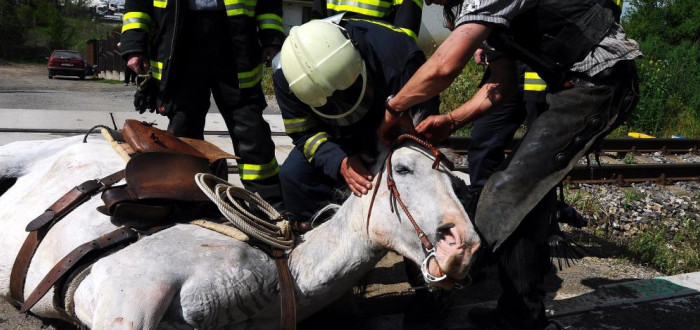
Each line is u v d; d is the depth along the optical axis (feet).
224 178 11.73
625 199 24.61
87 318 8.80
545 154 9.36
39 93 51.47
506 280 10.14
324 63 8.86
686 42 83.56
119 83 83.46
